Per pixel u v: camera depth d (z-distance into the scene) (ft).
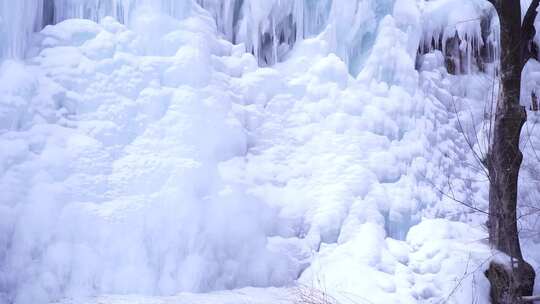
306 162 29.76
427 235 27.30
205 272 24.61
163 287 23.79
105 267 23.32
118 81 26.32
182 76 27.43
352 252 26.91
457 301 22.89
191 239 24.73
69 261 22.72
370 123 31.22
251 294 24.16
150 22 27.63
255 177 28.53
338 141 30.19
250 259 26.07
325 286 25.05
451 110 35.12
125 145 25.84
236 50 30.66
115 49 26.78
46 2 27.63
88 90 25.81
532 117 36.11
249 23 31.50
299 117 30.60
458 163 33.53
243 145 28.76
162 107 26.86
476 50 37.27
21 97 24.26
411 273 25.84
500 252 22.66
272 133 29.96
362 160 30.04
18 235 22.36
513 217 22.94
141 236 24.03
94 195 24.21
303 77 31.32
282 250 27.12
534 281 23.99
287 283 26.12
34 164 23.62
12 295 21.72
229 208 26.32
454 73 36.65
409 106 32.42
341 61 31.94
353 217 28.22
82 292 22.72
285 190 28.86
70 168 24.22
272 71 30.81
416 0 36.01
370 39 33.91
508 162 23.17
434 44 36.58
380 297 23.90
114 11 27.61
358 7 32.50
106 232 23.63
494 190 23.26
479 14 36.58
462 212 31.19
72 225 23.26
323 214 28.04
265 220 27.58
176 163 25.70
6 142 23.41
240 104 29.84
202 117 27.30
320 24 33.30
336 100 31.12
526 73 37.19
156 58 27.35
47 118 24.79
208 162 26.71
